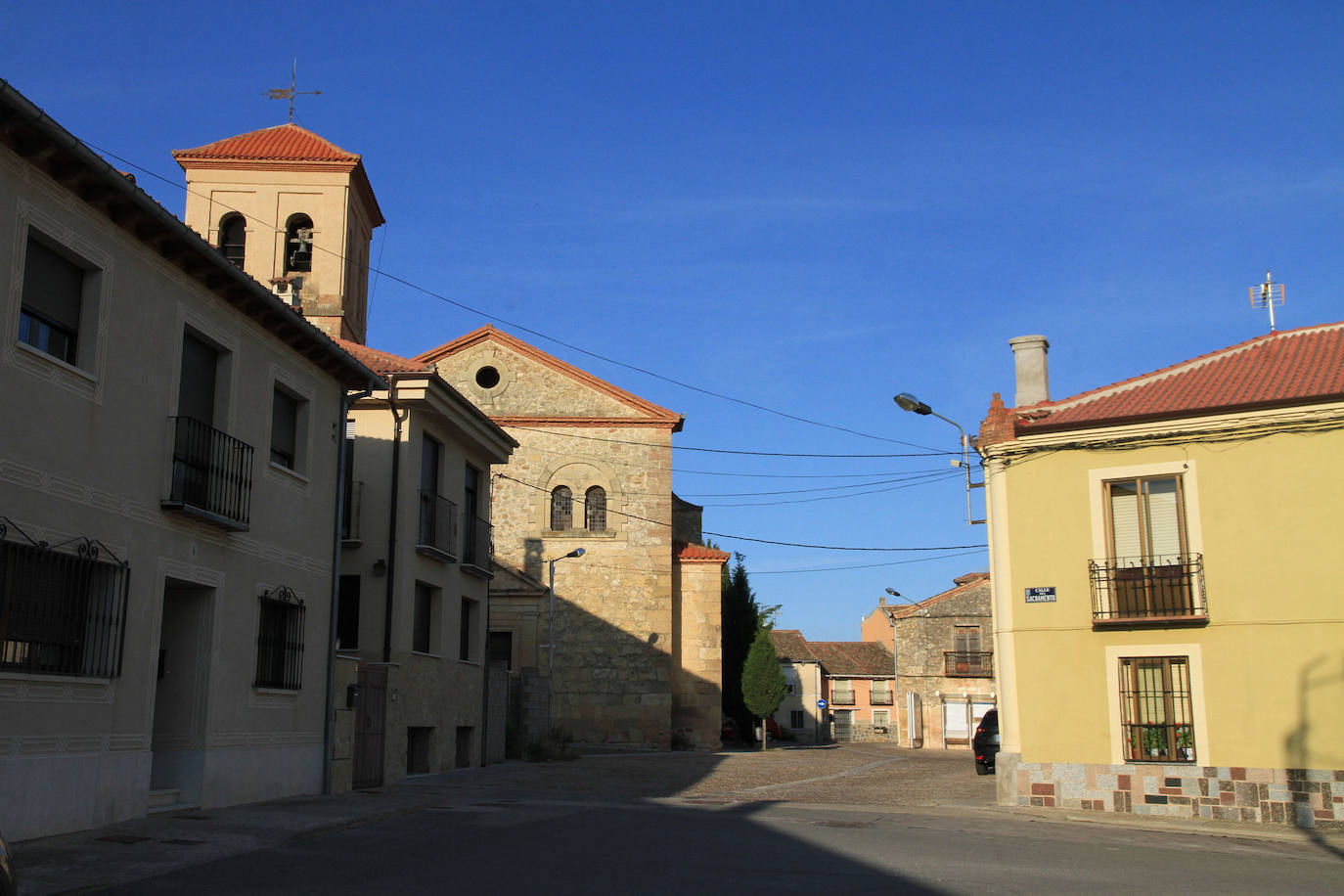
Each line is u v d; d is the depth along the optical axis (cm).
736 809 1697
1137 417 1847
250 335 1558
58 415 1155
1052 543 1895
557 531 3628
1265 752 1708
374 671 1980
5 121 1052
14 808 1074
